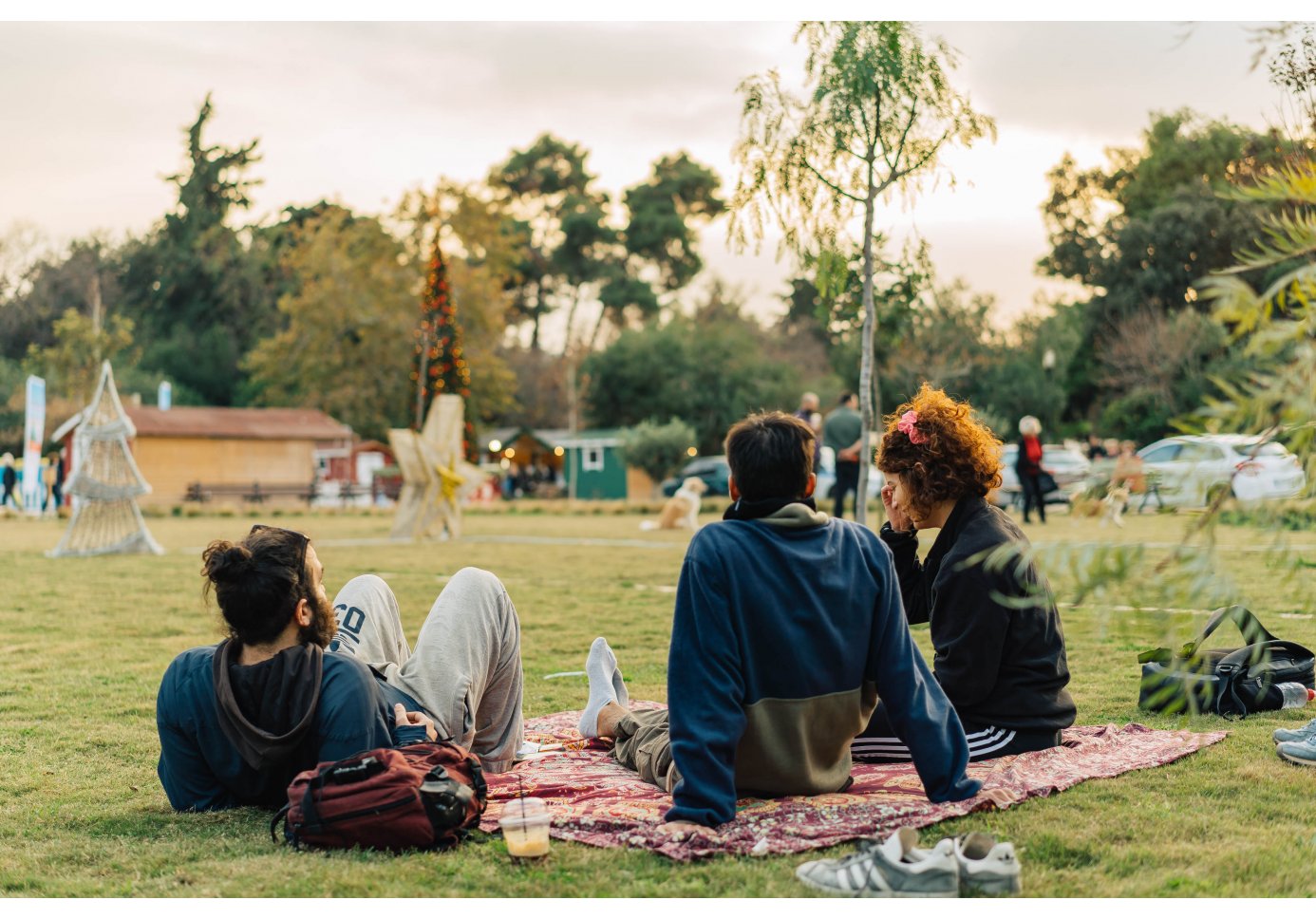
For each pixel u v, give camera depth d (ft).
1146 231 153.89
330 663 12.02
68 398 188.14
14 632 29.99
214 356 236.84
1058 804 12.18
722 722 11.20
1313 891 9.74
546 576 44.83
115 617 33.14
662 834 10.89
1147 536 7.78
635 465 168.55
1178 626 7.75
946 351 158.51
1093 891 9.73
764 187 30.22
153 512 115.75
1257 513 7.44
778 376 208.54
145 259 242.78
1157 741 15.08
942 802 11.76
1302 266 7.23
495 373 195.11
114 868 10.77
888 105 29.37
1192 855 10.61
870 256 29.91
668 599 36.42
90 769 15.26
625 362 212.23
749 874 10.12
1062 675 13.73
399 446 70.33
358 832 10.99
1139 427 139.95
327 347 193.06
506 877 10.20
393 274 193.67
